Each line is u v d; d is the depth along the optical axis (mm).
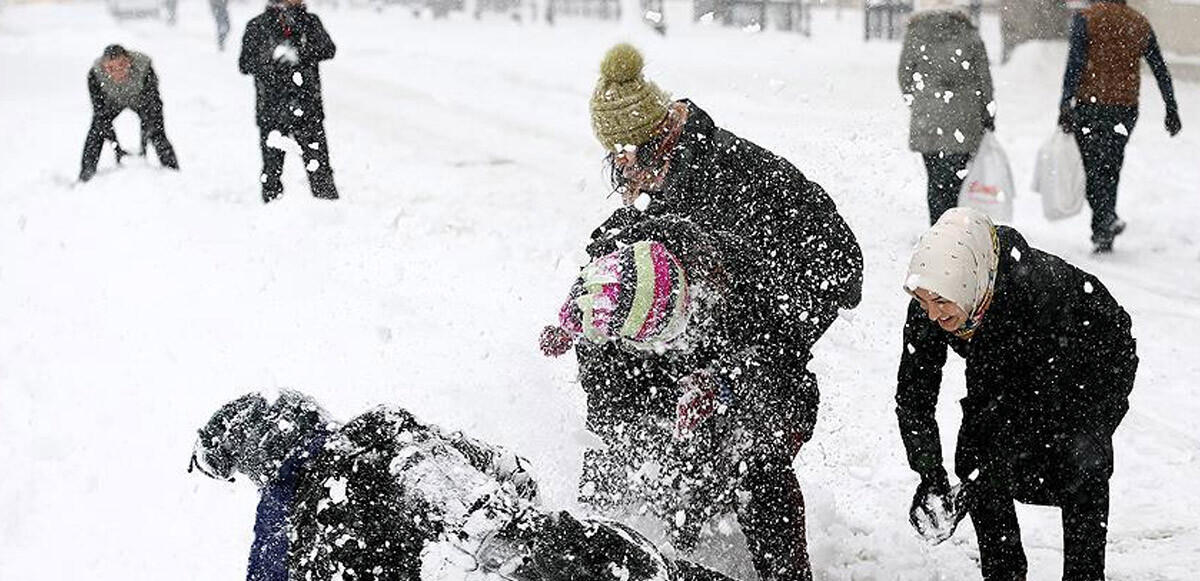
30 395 6695
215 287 8016
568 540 3131
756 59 18141
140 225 9703
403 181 11562
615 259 3652
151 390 6531
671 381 3969
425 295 7812
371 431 3262
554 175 11930
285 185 10844
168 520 5242
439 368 6387
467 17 28953
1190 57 15742
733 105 13203
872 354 6852
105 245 9312
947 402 6211
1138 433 5836
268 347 6891
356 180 11609
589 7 27969
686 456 4129
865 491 5293
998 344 3764
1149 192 10656
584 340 3902
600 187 11234
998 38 19906
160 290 8062
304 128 10102
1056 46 16641
